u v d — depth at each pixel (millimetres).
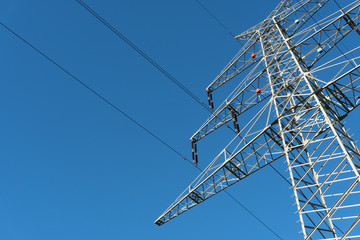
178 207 22531
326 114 14906
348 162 13031
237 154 19281
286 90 19406
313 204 14469
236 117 23828
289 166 15773
